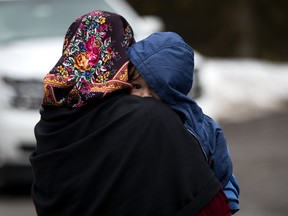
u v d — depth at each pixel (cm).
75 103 513
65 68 517
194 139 502
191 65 515
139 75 521
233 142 2092
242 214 1323
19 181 1459
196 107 522
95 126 503
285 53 4675
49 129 516
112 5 1786
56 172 507
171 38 516
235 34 4575
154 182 488
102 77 509
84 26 522
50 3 1766
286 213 1333
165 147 491
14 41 1647
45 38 1653
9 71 1461
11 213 1325
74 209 503
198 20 4572
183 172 489
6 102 1438
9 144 1425
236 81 2909
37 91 1448
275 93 2861
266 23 4684
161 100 512
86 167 500
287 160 1792
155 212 486
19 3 1766
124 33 524
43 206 515
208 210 493
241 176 1623
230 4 4575
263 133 2256
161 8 4497
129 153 490
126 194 488
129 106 502
